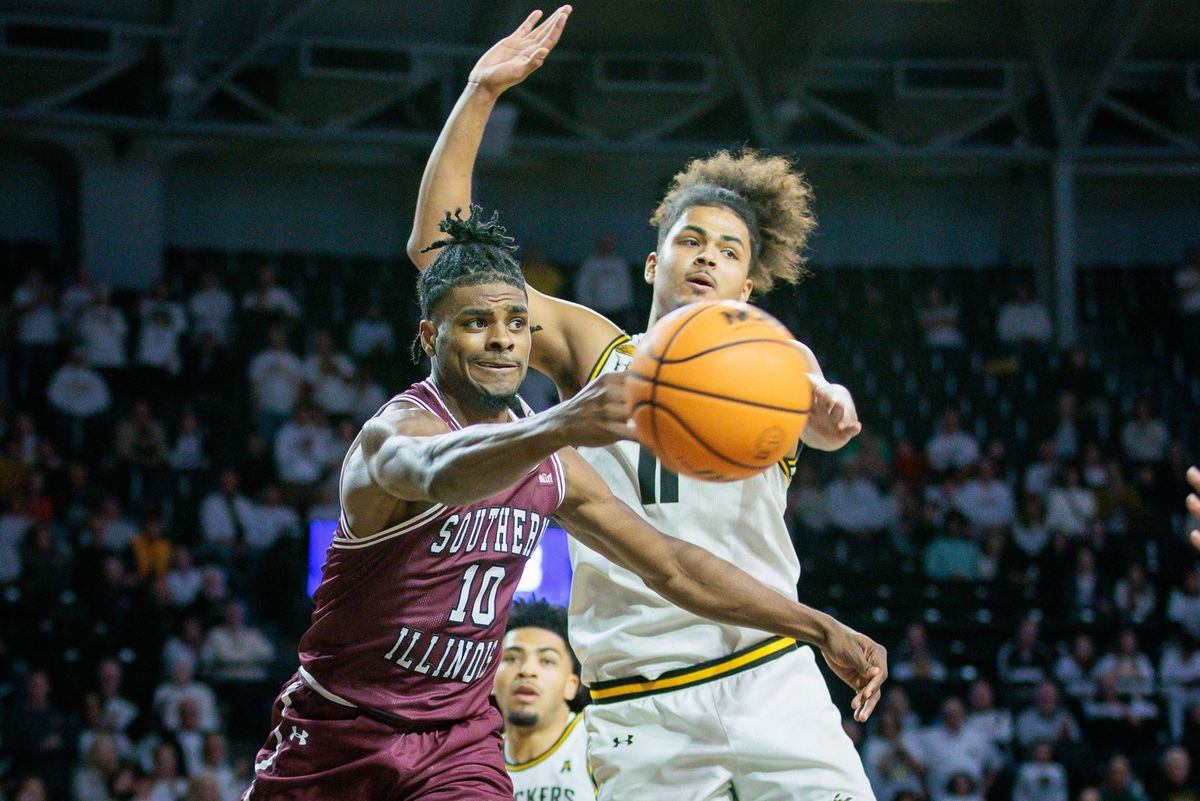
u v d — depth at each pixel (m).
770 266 3.55
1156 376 15.46
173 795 8.48
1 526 10.45
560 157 16.03
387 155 16.12
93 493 11.28
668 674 3.29
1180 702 10.32
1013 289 15.87
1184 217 17.86
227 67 14.41
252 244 16.52
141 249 15.23
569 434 2.24
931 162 15.98
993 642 11.15
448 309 2.71
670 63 14.83
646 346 2.36
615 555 3.01
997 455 13.14
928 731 9.40
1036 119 16.08
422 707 2.83
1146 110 16.48
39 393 12.87
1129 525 12.79
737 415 2.29
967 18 14.82
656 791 3.27
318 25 14.62
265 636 10.45
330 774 2.82
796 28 14.12
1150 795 9.48
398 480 2.50
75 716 9.08
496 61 3.51
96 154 15.12
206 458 12.32
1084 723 10.17
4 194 15.57
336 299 15.06
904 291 16.19
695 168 3.58
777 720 3.22
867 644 2.96
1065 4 14.59
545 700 4.77
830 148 15.60
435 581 2.76
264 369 12.98
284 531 11.35
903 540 12.28
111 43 13.86
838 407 2.82
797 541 12.11
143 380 13.02
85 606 10.14
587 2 14.30
